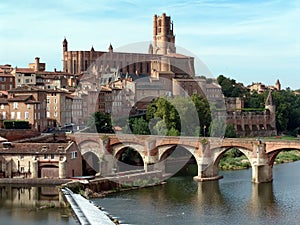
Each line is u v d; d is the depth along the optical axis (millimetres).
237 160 199375
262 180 155750
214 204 125250
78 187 131125
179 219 110125
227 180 160500
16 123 179875
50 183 137750
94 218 99438
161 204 124125
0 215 103125
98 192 135375
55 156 141250
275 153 156875
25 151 142875
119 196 132875
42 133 181875
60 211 106562
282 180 160375
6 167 142875
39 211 106562
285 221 110125
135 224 103875
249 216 114062
